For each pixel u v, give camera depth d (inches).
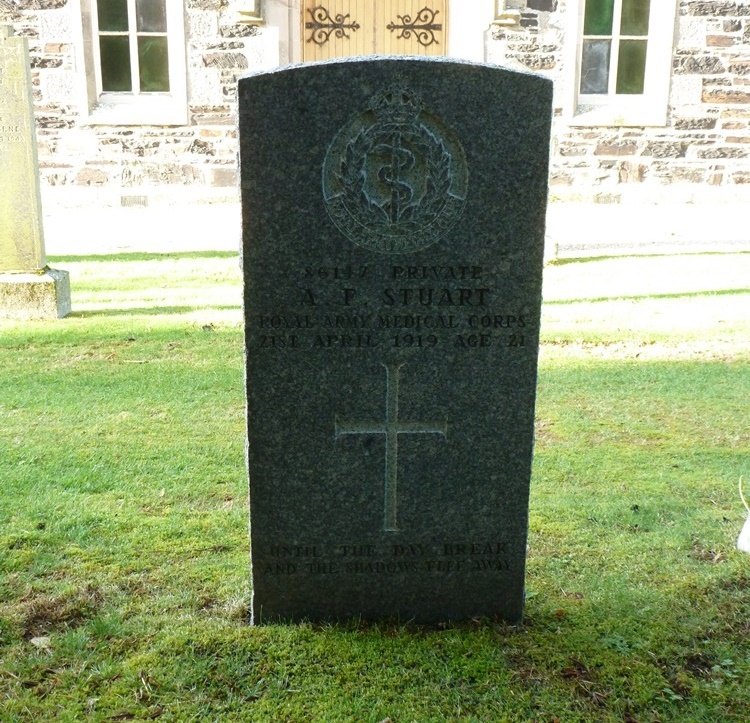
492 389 112.7
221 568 134.6
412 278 108.7
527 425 114.1
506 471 115.5
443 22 493.4
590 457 177.6
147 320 273.0
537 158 106.1
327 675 109.3
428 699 105.3
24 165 265.1
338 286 108.3
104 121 484.4
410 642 115.6
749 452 179.9
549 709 103.6
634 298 301.6
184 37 477.7
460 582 119.3
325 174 105.0
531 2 481.1
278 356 110.2
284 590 118.0
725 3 484.4
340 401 112.0
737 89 496.1
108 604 124.2
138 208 494.3
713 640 116.0
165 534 145.0
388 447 113.7
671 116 500.1
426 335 110.5
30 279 273.0
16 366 230.1
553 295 306.2
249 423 112.0
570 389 216.8
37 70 477.4
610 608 124.0
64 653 112.4
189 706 103.5
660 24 486.9
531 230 108.1
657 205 507.2
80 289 314.5
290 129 103.5
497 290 109.7
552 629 119.3
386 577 118.4
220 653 112.8
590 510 154.4
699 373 227.8
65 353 241.4
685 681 108.0
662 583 130.7
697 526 148.6
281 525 115.6
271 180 104.9
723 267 350.6
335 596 118.9
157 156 494.3
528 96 104.3
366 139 104.4
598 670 110.3
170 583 130.2
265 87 102.3
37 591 127.1
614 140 503.2
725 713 102.6
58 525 146.5
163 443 182.2
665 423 195.6
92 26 479.5
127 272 339.6
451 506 116.3
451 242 107.9
